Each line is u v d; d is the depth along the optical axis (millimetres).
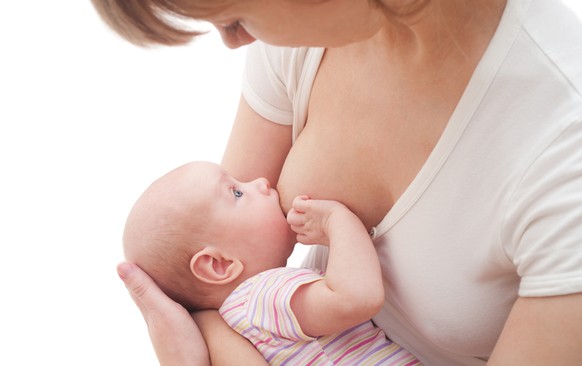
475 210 964
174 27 806
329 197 1168
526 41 891
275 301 1201
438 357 1185
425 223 1018
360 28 830
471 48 915
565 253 854
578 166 848
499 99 909
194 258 1326
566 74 876
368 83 1048
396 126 1021
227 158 1411
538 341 881
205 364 1254
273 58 1223
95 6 793
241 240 1343
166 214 1358
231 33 875
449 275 1018
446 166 970
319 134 1155
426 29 906
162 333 1244
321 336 1232
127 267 1251
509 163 914
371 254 1104
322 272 1297
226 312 1278
